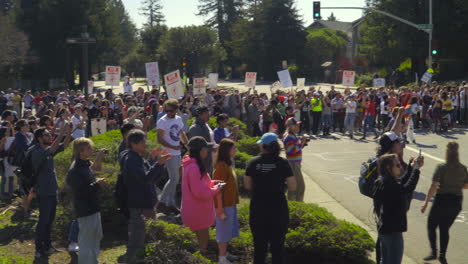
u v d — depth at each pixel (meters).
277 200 5.22
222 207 5.96
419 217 8.47
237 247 6.44
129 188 5.48
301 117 21.02
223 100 21.41
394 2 47.88
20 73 59.56
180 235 5.84
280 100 20.34
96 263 5.52
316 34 72.81
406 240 7.33
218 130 8.98
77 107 12.07
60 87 63.88
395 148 6.04
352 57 80.00
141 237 5.55
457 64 49.31
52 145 6.45
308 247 6.19
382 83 27.83
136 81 78.88
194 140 5.80
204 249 6.07
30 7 60.72
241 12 92.25
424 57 48.19
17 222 7.62
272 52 71.31
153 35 80.44
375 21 51.28
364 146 17.06
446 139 18.20
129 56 83.94
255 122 19.91
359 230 6.45
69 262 6.13
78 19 57.75
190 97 17.72
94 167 5.66
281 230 5.23
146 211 5.66
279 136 18.38
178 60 69.62
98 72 88.88
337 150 16.27
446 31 46.38
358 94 21.66
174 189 7.94
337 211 8.99
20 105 27.38
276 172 5.20
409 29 47.06
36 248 6.29
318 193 10.39
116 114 17.25
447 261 6.49
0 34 54.09
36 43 59.12
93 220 5.45
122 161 5.67
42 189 6.33
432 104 20.58
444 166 6.39
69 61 59.69
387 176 5.19
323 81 68.31
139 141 5.42
